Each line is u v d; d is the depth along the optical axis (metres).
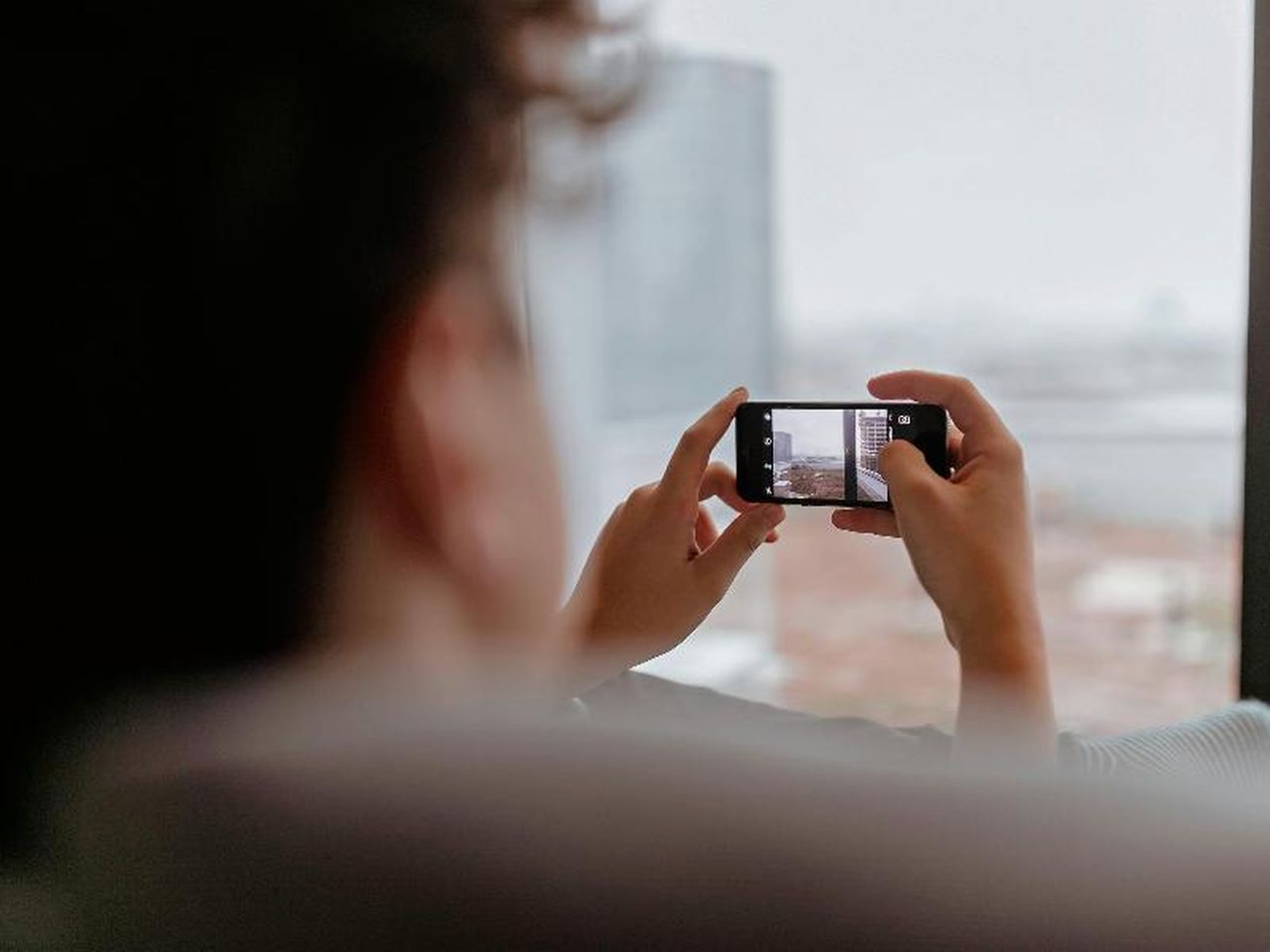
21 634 0.33
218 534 0.32
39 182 0.31
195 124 0.30
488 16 0.29
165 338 0.31
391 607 0.32
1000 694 0.46
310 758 0.32
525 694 0.32
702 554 0.68
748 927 0.30
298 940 0.33
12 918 0.34
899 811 0.29
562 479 0.32
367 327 0.30
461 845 0.31
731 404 0.68
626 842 0.30
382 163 0.30
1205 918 0.29
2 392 0.32
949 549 0.51
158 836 0.33
